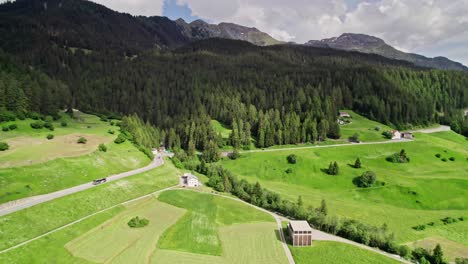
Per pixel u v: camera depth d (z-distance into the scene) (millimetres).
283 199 106500
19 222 68312
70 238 69062
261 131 195875
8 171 87312
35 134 135750
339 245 77750
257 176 153375
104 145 128500
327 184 140750
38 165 96500
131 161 130500
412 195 120938
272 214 98562
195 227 83188
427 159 164000
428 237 84688
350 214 102688
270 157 169500
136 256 65812
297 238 76938
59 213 76562
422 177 136250
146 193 103812
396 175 141125
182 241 74812
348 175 145000
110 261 62938
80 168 105312
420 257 71938
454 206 114938
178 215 89875
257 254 71688
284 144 197375
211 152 173125
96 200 88312
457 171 146875
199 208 96750
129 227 79188
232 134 194500
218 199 108125
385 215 103125
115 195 95250
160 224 82812
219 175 138750
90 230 74375
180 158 164375
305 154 170750
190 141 187500
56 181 92812
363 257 71812
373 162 160875
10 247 60938
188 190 112875
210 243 75375
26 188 83062
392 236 78812
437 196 120562
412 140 195500
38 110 167125
